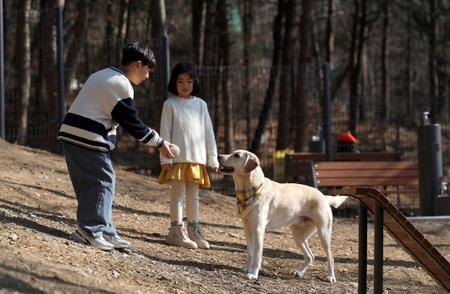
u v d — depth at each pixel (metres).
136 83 6.07
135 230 7.29
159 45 11.59
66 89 13.19
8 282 3.89
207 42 20.03
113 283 4.68
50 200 7.73
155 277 5.26
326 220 6.29
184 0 28.34
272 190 6.10
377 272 4.79
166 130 6.76
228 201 10.23
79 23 16.64
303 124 13.35
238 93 15.45
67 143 5.67
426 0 26.22
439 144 10.40
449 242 8.85
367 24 26.50
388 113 16.89
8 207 6.65
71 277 4.45
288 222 6.25
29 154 10.07
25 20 13.14
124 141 14.02
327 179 11.44
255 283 5.78
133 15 28.86
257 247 5.98
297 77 13.55
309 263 6.43
